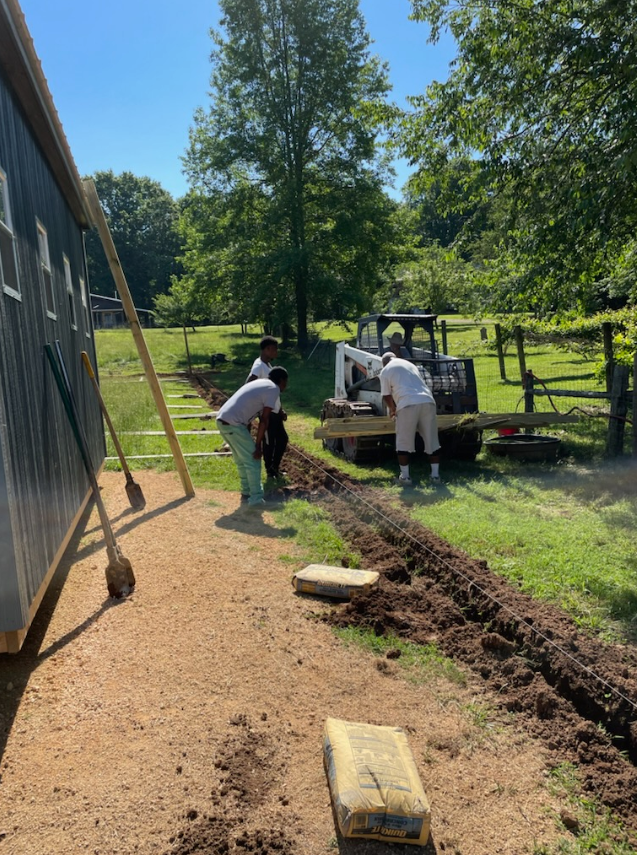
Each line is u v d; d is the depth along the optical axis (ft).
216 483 28.91
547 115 31.27
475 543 19.56
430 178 36.27
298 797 9.60
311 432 42.47
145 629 14.80
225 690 12.34
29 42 14.43
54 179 22.06
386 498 25.09
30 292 16.15
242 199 96.53
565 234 30.83
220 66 94.07
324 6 90.07
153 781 9.91
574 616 14.76
